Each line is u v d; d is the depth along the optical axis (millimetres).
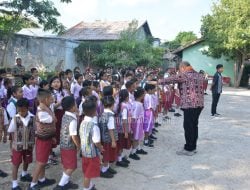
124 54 23531
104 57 23422
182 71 7145
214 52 26656
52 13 17047
